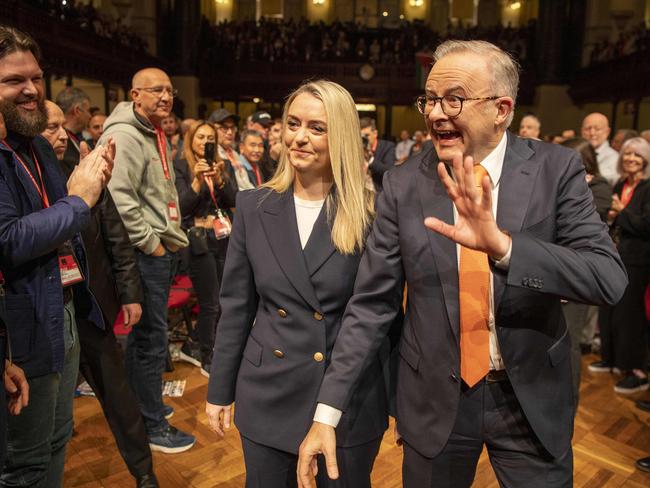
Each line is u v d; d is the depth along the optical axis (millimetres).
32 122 1552
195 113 17156
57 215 1449
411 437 1340
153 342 2641
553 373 1264
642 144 3443
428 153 1337
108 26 12516
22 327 1514
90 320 1961
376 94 17406
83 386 3293
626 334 3469
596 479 2555
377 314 1326
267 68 17359
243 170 4312
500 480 1333
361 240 1428
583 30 16469
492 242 1055
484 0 23984
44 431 1623
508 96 1166
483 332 1223
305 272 1417
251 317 1576
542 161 1243
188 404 3188
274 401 1454
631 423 3092
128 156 2469
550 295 1212
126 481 2441
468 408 1279
